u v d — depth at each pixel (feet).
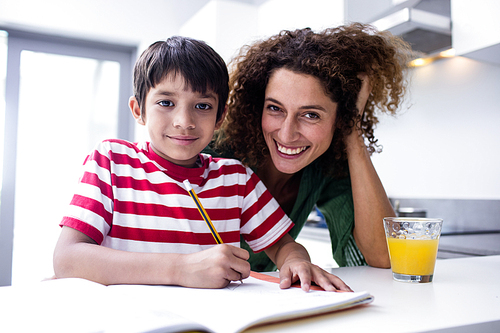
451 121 6.45
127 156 2.70
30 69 7.89
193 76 2.50
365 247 2.90
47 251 7.91
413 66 6.81
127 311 1.11
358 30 3.08
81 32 7.90
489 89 5.90
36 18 7.47
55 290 1.41
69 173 8.19
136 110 2.88
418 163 7.00
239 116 3.11
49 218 7.96
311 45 2.72
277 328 1.25
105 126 8.60
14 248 7.68
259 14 7.72
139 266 1.83
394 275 2.23
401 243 2.17
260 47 3.02
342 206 3.30
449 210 6.38
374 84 3.05
